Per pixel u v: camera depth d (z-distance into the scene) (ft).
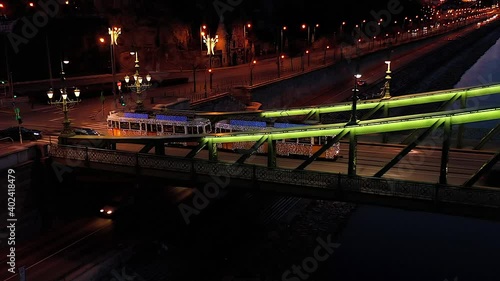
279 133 95.55
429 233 144.56
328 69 306.35
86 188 121.19
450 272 121.70
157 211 127.13
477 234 143.84
